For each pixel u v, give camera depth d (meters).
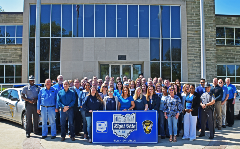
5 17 16.19
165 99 6.41
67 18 14.96
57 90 6.76
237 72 16.91
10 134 6.94
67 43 14.85
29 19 15.16
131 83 7.36
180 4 15.38
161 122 6.60
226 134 7.08
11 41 16.28
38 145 5.82
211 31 15.55
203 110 6.75
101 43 14.90
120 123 6.09
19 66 15.96
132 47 14.99
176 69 15.23
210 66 15.48
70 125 6.34
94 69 14.79
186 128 6.54
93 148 5.59
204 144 5.97
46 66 14.77
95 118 6.09
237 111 9.59
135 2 15.07
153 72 15.09
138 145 5.89
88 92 6.64
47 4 15.01
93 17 15.02
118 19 15.09
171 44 15.29
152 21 15.27
